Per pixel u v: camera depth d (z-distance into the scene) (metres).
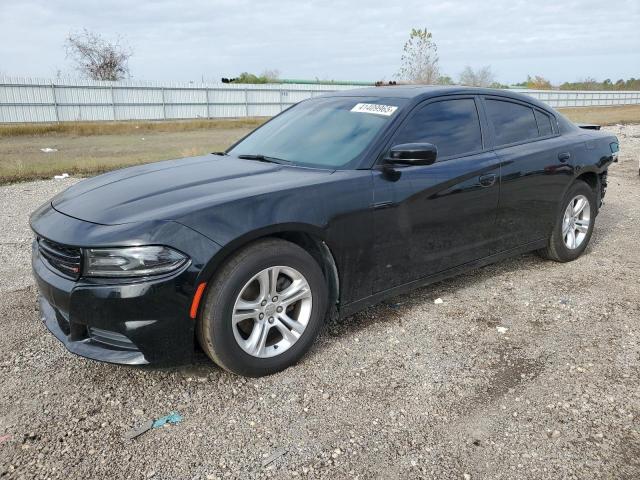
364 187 3.25
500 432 2.56
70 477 2.25
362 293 3.41
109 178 3.47
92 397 2.83
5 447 2.44
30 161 12.89
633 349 3.38
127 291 2.53
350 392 2.89
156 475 2.27
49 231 2.77
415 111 3.71
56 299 2.70
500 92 4.41
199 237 2.64
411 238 3.55
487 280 4.62
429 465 2.34
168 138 21.92
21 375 3.04
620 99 56.03
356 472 2.29
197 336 2.84
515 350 3.37
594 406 2.77
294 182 3.09
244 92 38.72
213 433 2.55
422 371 3.11
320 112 4.09
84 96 32.91
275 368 3.03
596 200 5.22
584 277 4.70
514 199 4.23
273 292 2.96
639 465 2.33
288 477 2.26
